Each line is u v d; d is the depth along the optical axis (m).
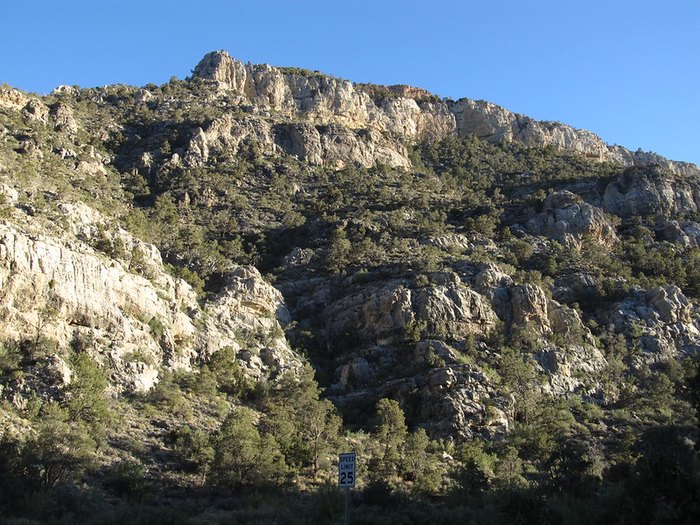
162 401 83.62
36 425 68.94
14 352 78.00
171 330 98.56
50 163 147.62
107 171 166.25
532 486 64.56
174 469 70.31
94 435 69.69
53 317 84.44
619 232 159.12
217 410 86.44
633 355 114.69
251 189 173.75
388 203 166.88
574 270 133.75
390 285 119.31
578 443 80.50
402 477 77.62
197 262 129.12
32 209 105.06
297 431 83.81
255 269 128.62
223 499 65.56
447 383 97.25
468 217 159.50
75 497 57.41
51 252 88.50
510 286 120.81
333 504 60.53
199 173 172.88
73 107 197.12
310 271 136.50
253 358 104.06
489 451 87.56
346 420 96.38
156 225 140.12
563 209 155.00
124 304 94.69
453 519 57.00
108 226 117.62
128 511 55.22
